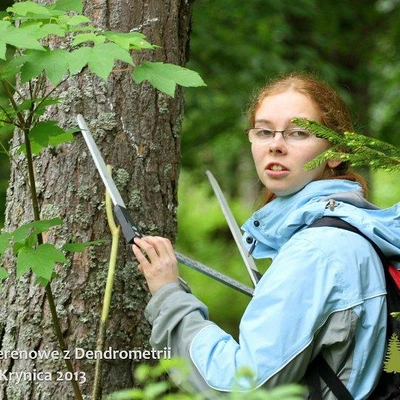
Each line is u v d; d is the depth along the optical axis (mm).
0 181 13383
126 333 5734
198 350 4645
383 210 4980
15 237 4996
